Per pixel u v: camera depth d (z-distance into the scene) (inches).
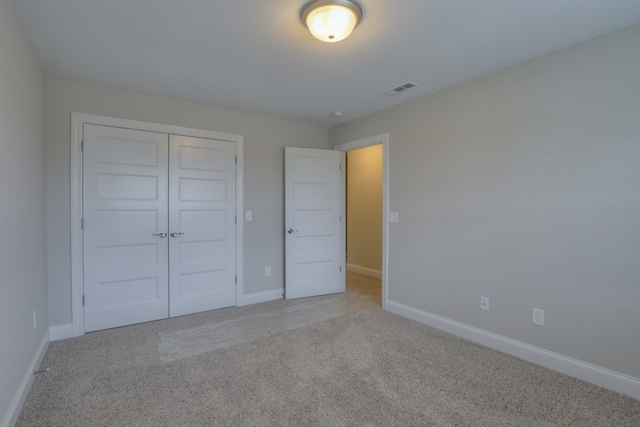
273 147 155.8
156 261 126.6
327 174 165.3
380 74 104.6
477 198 107.3
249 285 150.1
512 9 70.4
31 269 84.0
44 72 103.0
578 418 69.4
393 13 71.9
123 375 85.7
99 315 115.9
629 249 77.4
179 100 129.8
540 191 92.3
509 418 69.3
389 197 139.0
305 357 96.7
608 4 68.4
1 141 60.8
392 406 73.1
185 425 66.6
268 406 72.8
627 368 77.8
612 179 79.7
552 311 90.3
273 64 97.9
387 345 105.3
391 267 138.7
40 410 70.7
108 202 116.6
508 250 99.5
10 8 66.7
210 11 71.6
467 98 109.8
